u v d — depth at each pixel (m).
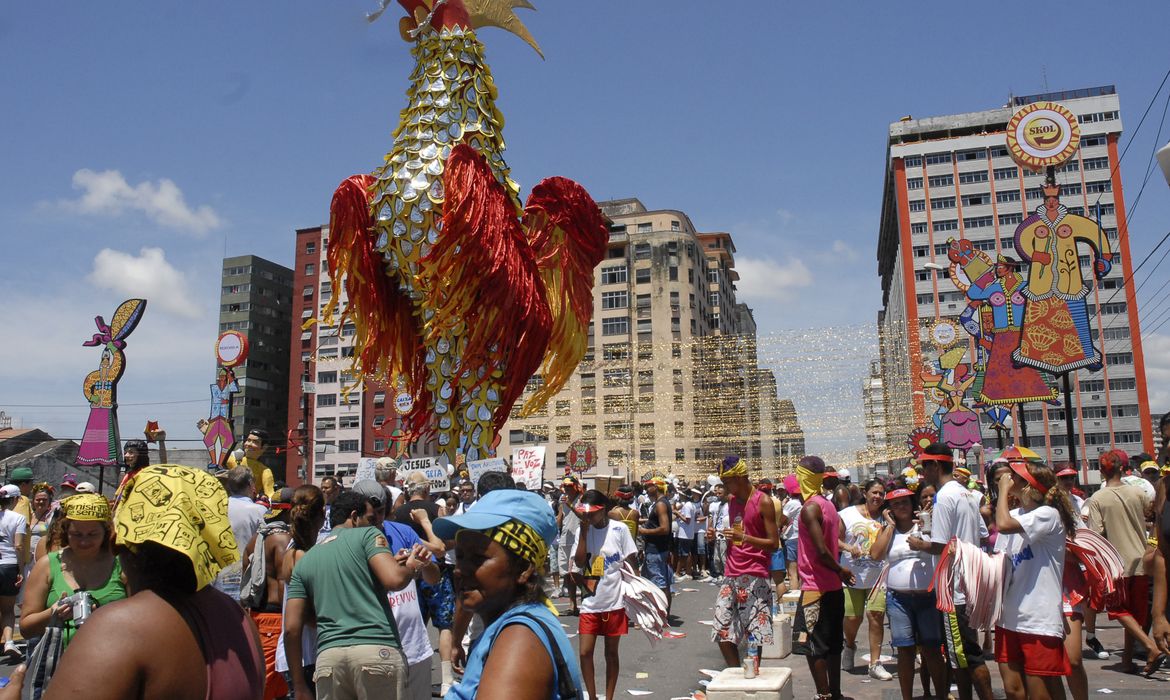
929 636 6.79
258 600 6.32
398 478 12.91
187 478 2.41
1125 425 77.25
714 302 92.38
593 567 7.38
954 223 89.12
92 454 24.33
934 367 31.20
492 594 2.49
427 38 13.85
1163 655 8.27
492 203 12.88
